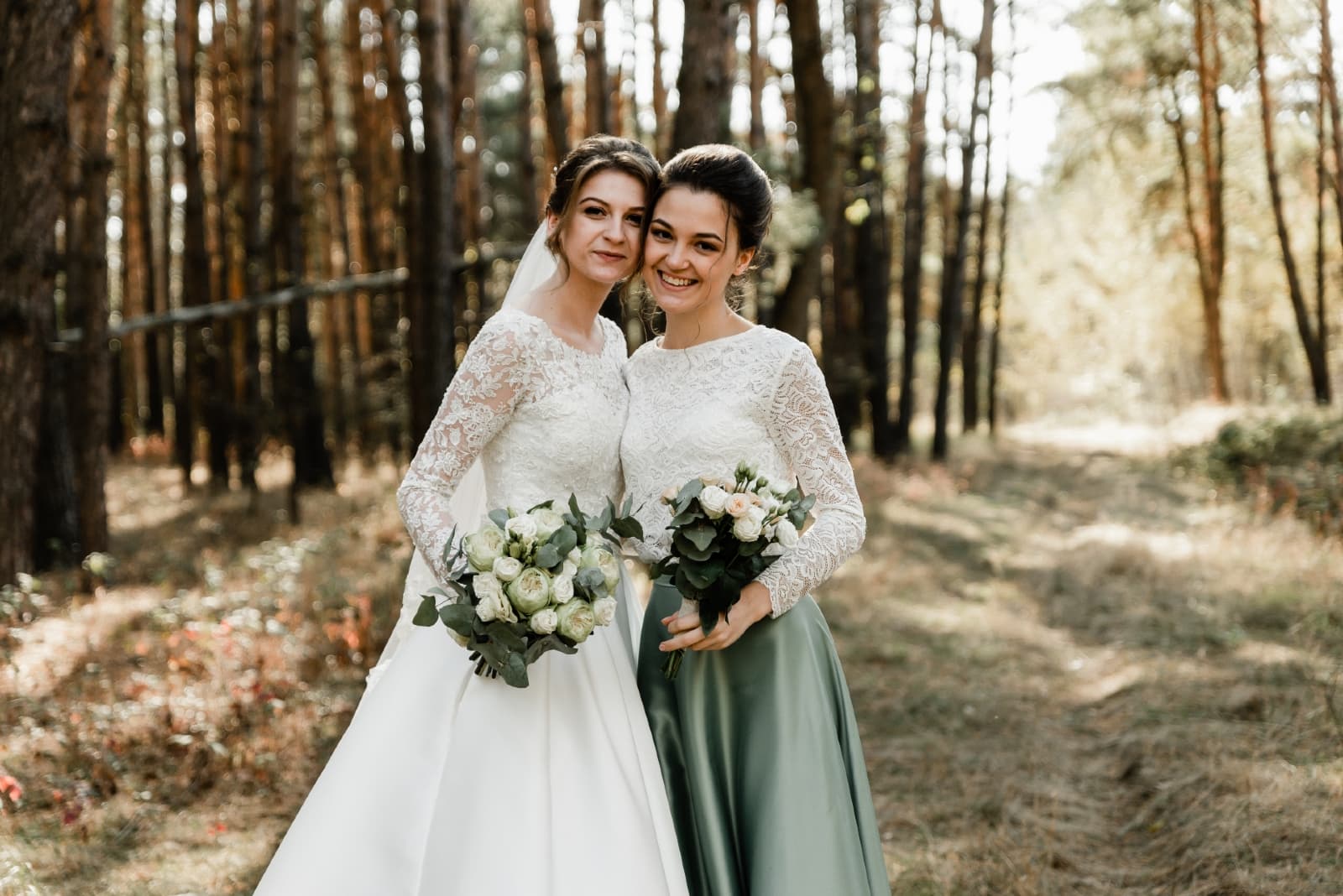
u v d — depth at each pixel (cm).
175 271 2270
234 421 1484
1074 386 3766
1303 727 454
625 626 262
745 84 1516
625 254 242
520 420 240
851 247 1811
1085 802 428
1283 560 795
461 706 232
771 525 219
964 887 351
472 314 1395
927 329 3066
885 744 508
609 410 246
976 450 2152
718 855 235
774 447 243
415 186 1037
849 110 1416
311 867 219
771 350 238
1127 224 2581
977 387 2617
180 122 1308
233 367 1497
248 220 1252
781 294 807
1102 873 364
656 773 238
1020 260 3484
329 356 1875
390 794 226
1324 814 359
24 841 368
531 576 205
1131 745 474
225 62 1522
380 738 231
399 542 913
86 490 845
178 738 432
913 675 616
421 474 234
